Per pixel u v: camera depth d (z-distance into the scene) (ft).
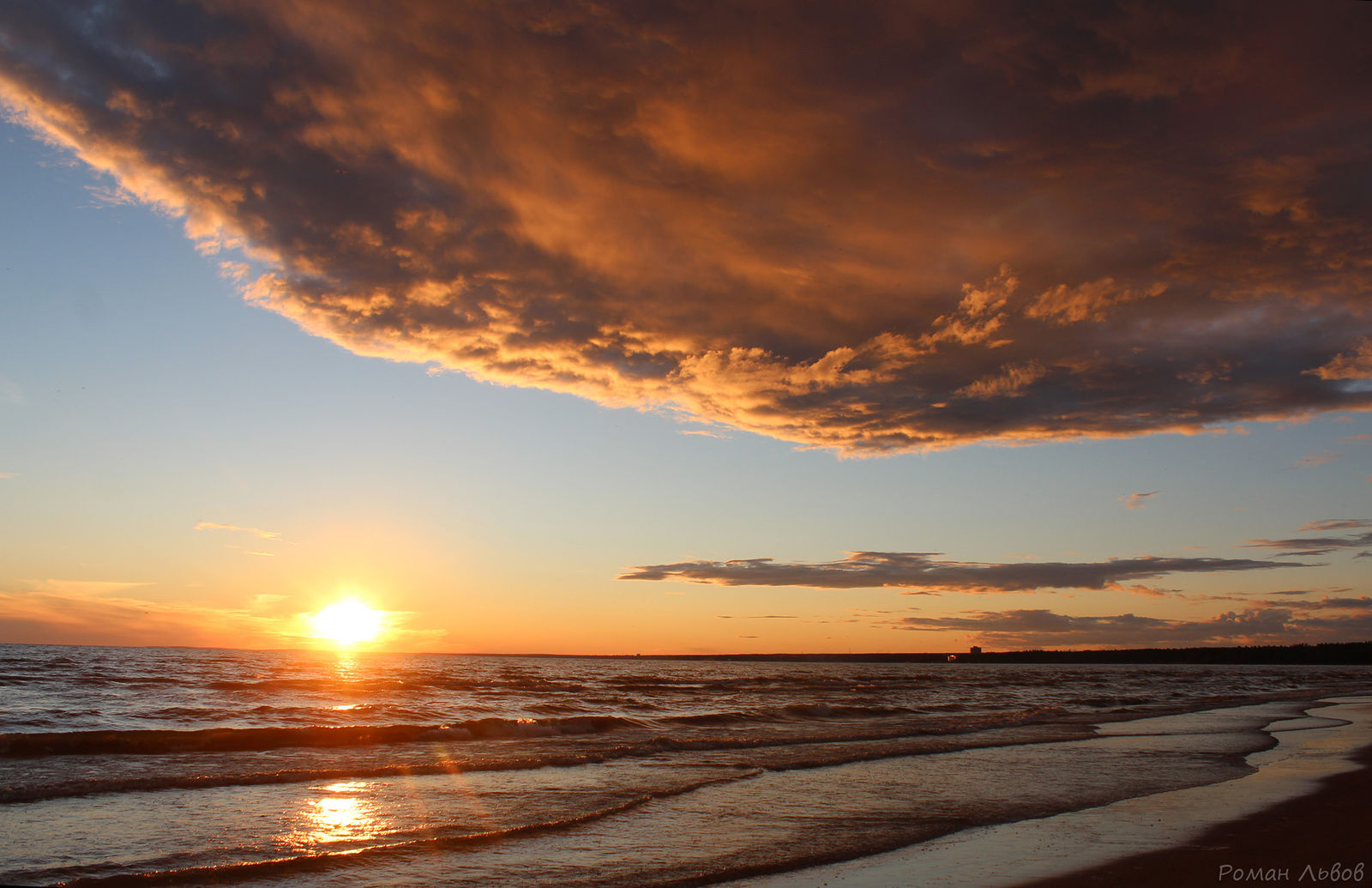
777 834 33.83
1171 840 32.30
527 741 69.92
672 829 34.73
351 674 200.13
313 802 39.63
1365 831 33.88
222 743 61.72
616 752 60.13
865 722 98.37
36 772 45.85
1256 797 42.73
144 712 88.69
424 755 58.39
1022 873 27.35
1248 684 254.06
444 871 27.89
